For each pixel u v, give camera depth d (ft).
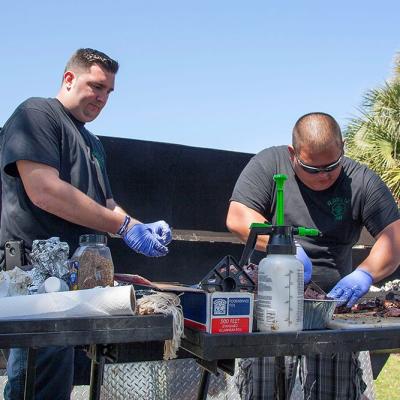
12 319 4.23
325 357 7.81
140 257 11.83
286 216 8.41
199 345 4.72
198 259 12.34
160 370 9.99
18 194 7.36
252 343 4.72
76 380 9.66
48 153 7.09
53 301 4.42
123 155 11.76
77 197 6.91
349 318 5.95
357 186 8.30
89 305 4.45
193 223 12.35
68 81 8.04
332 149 7.34
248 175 8.59
